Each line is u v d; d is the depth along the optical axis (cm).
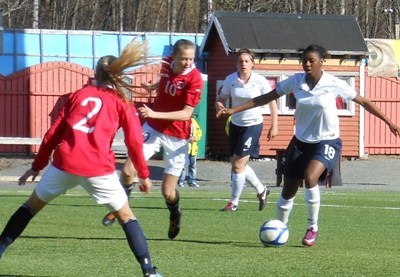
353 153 5891
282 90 1766
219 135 5784
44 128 5591
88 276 1329
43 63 5578
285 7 9188
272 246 1709
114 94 1249
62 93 5616
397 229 2161
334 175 4566
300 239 1884
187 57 1803
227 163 5612
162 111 1847
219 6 8950
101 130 1232
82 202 2853
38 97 5575
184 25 10600
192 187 4394
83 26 9681
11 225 1276
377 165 5631
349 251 1681
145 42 1267
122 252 1595
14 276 1326
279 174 4409
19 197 3105
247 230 2044
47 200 1266
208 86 5850
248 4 8688
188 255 1577
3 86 5509
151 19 10575
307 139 1747
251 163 5581
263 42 5606
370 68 6009
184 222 2228
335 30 5806
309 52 1714
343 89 1747
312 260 1536
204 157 5684
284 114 5725
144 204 2852
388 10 9319
